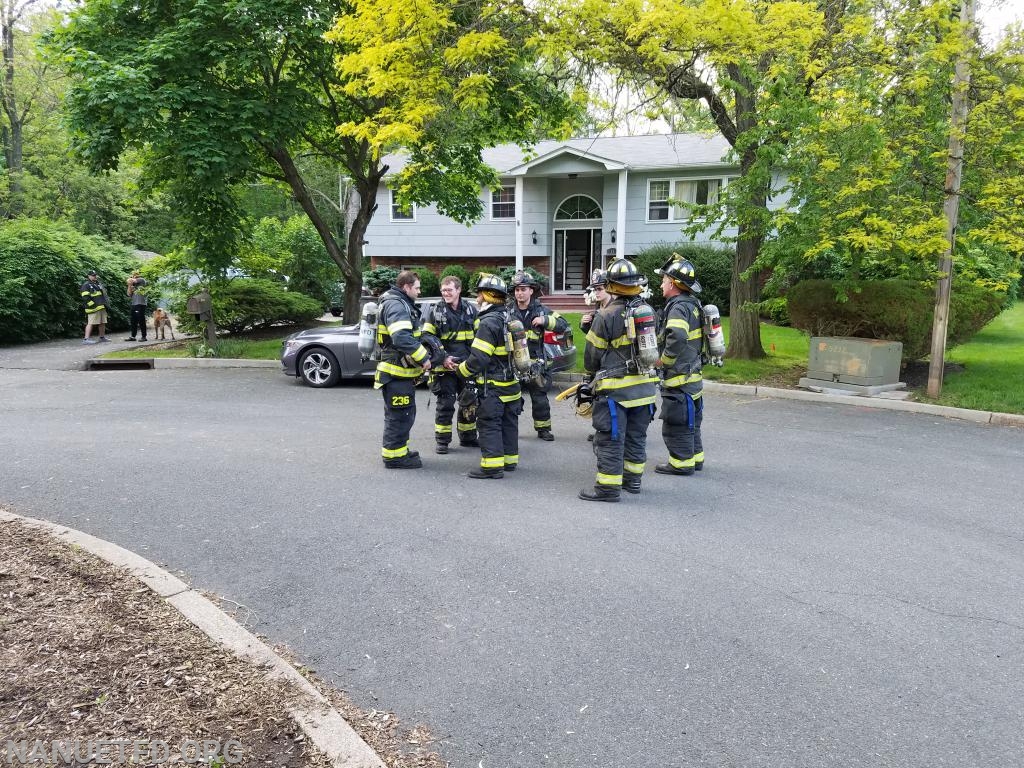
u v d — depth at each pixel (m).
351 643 3.44
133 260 21.92
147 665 3.00
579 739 2.76
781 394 10.25
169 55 11.44
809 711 2.95
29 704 2.69
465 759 2.64
